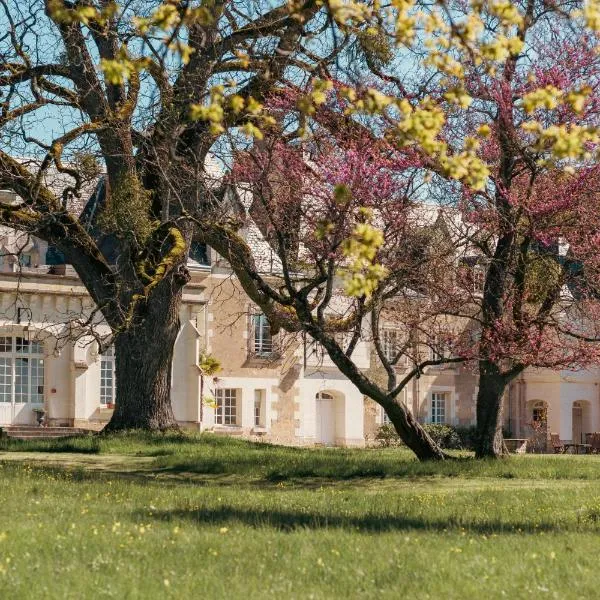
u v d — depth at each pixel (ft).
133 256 98.58
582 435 183.01
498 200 84.53
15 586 30.63
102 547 36.58
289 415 160.86
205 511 48.06
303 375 162.61
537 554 37.83
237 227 97.96
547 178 84.84
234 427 155.63
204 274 150.82
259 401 159.02
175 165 93.56
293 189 85.05
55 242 105.50
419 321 86.94
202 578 32.58
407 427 86.48
